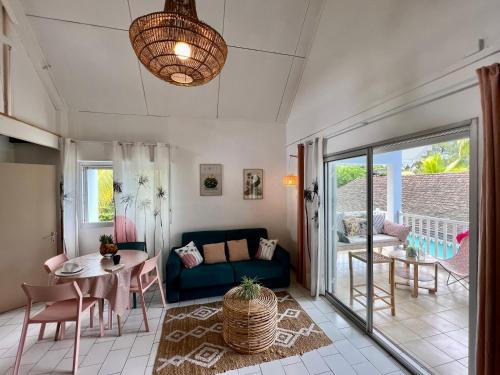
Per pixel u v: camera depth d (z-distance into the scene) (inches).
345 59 101.3
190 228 159.3
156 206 148.8
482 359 51.4
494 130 48.2
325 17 111.3
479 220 54.1
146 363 80.5
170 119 155.6
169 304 120.6
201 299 126.1
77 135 143.2
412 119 73.2
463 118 58.9
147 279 112.3
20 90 110.7
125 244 134.0
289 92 152.5
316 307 116.3
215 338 93.5
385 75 81.4
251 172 168.6
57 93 132.8
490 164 49.1
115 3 103.3
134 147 145.2
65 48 115.9
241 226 167.6
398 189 101.2
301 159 140.9
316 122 128.6
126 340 92.4
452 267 84.9
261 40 122.5
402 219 100.9
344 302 116.7
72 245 138.2
